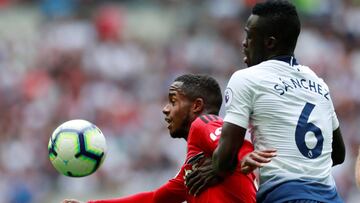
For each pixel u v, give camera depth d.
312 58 69.56
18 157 62.31
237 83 19.08
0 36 77.62
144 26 77.75
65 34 74.56
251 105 19.03
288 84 19.19
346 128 63.00
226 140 18.86
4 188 60.41
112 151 60.69
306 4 74.12
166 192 21.05
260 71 19.17
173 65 70.06
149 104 66.00
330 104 19.75
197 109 20.81
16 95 68.94
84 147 20.97
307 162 18.94
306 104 19.17
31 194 60.22
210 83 21.00
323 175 19.03
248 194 19.84
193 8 77.69
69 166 21.02
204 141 19.75
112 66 70.06
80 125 21.22
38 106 66.69
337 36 72.94
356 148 60.59
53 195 60.06
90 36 74.50
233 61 70.50
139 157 60.41
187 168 20.17
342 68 69.38
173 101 20.98
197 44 71.62
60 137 21.03
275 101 18.97
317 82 19.66
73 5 79.25
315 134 19.11
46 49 74.00
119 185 59.19
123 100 66.31
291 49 19.64
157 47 73.31
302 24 73.06
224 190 19.70
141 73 69.88
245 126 18.89
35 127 65.25
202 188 19.73
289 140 18.92
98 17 76.44
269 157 18.11
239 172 19.84
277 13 19.42
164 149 60.22
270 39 19.45
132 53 71.44
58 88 68.69
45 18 78.81
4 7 81.31
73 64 70.75
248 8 74.25
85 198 59.00
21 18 80.06
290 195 18.70
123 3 80.19
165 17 78.62
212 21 74.62
